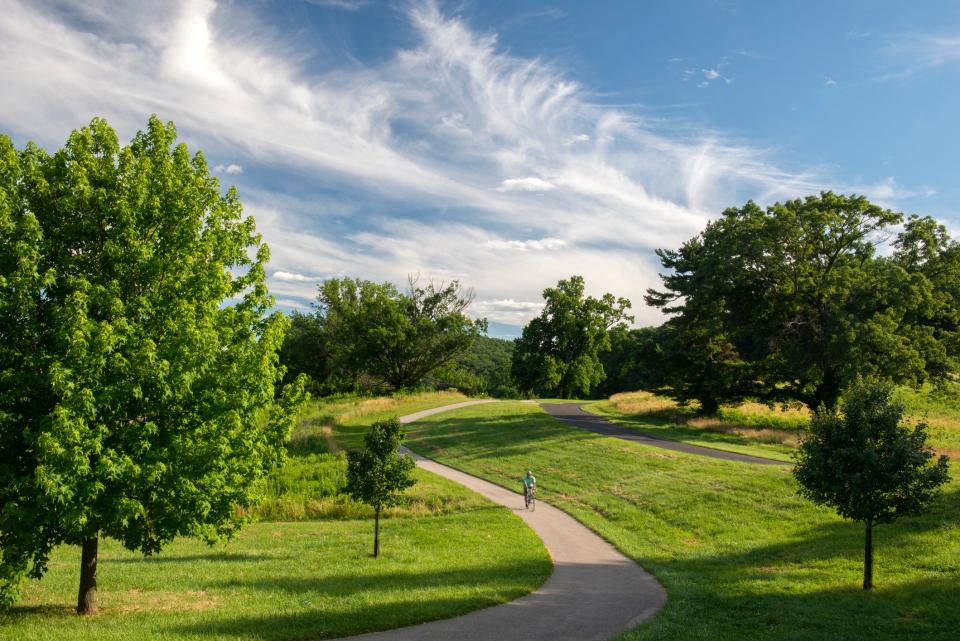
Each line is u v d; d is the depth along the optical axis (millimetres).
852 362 39438
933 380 43156
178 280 12688
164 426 12438
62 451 10102
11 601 10875
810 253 45250
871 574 14953
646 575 17562
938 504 20391
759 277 46000
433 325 84750
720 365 50562
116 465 10930
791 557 18266
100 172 12625
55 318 11000
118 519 11180
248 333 13766
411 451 43406
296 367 92062
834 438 15469
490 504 28609
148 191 12789
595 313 94125
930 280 45000
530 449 39750
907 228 45438
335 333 90562
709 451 35375
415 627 12094
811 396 47719
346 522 26469
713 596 14828
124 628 10953
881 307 43312
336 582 15836
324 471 34562
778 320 48062
